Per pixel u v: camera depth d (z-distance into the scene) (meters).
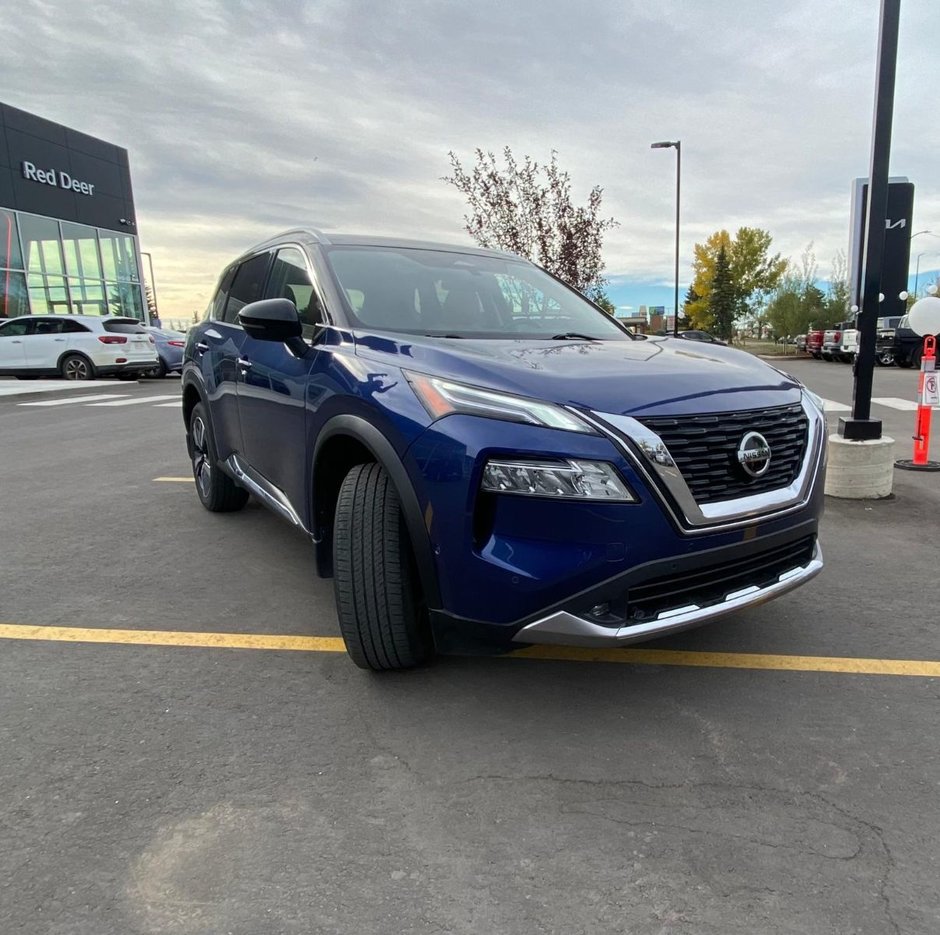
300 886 1.84
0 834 2.01
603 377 2.48
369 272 3.55
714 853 1.96
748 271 58.38
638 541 2.24
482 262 4.10
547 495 2.22
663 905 1.79
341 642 3.23
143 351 18.36
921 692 2.82
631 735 2.52
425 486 2.39
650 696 2.78
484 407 2.34
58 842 1.98
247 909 1.76
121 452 8.05
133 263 27.86
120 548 4.54
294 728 2.55
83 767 2.32
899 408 11.33
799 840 2.01
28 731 2.52
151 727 2.55
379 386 2.63
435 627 2.47
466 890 1.83
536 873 1.89
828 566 4.24
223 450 4.61
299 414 3.18
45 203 23.19
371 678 2.91
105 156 26.02
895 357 21.48
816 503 2.80
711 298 57.31
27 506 5.62
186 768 2.32
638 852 1.97
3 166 21.53
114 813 2.10
